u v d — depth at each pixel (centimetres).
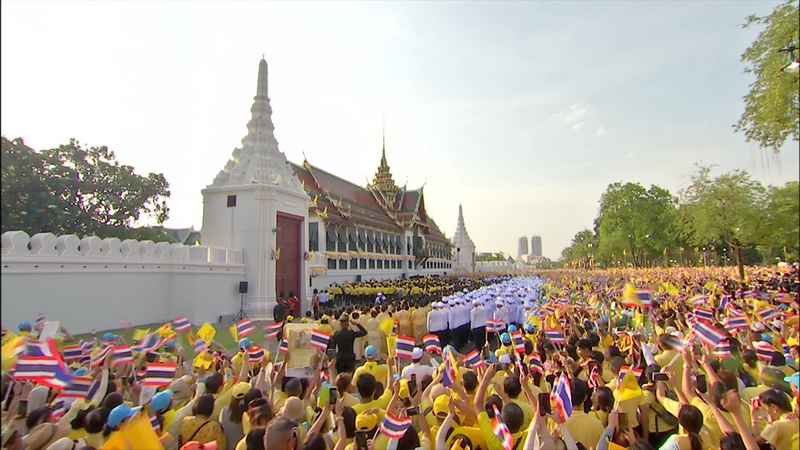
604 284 3269
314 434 458
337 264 4941
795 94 641
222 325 2266
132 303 1933
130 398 700
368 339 1512
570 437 443
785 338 1006
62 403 627
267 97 3042
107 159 3089
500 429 462
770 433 465
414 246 7550
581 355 795
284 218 2894
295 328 899
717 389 511
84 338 1617
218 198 2747
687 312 1415
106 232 3002
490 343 1723
